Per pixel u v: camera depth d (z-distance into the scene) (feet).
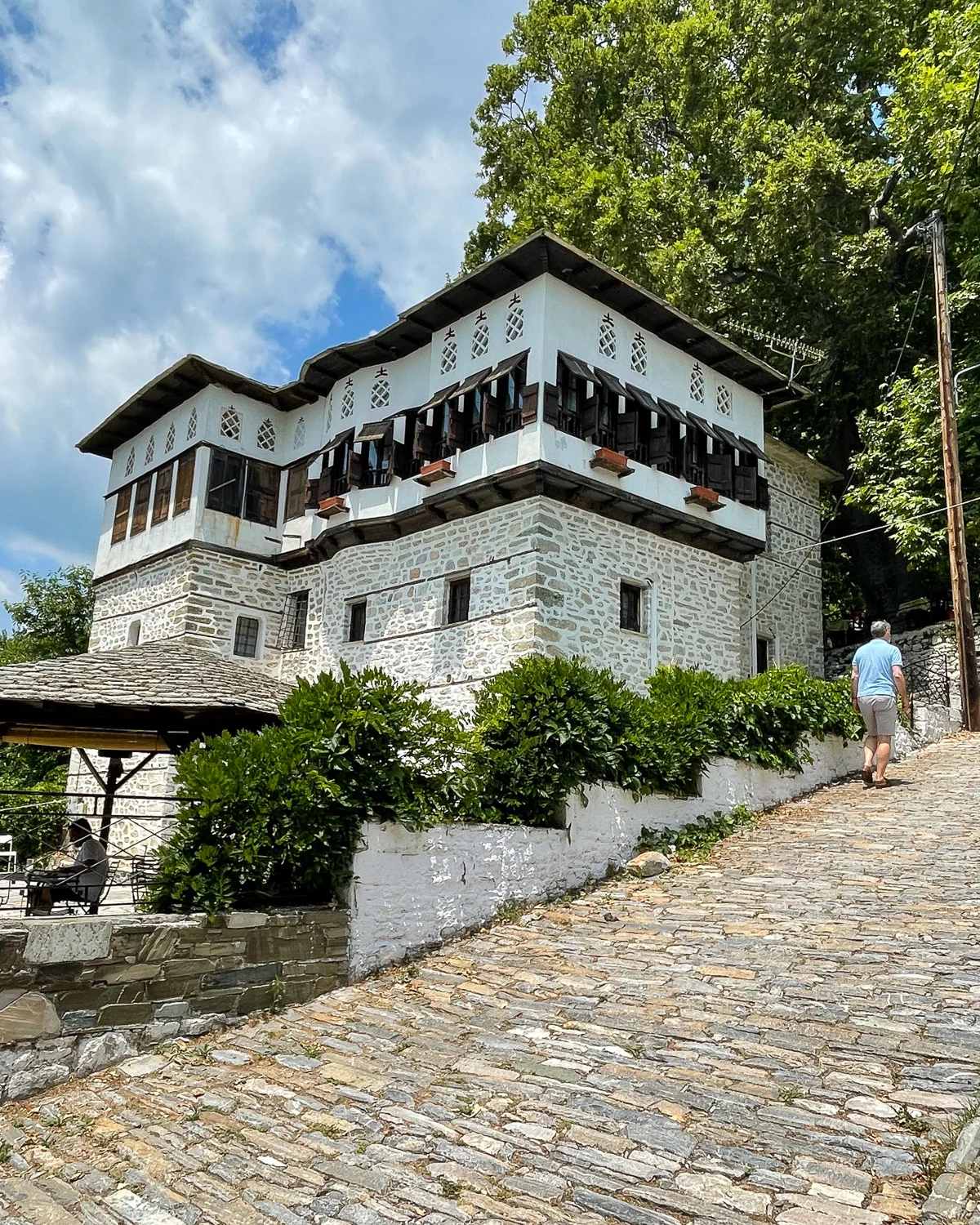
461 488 44.57
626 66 72.54
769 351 69.15
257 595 58.54
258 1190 11.98
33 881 24.21
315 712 21.36
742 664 53.42
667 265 59.82
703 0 70.03
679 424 49.32
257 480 60.13
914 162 58.95
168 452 61.77
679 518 47.39
